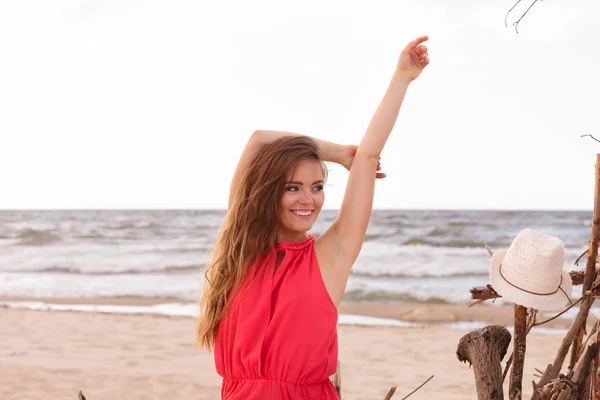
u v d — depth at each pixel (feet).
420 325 42.34
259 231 7.28
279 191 7.26
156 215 207.00
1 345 33.76
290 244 7.30
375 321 44.62
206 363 29.71
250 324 7.14
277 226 7.32
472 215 174.50
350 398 24.38
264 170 7.29
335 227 7.60
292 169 7.25
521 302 7.34
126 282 70.18
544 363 29.60
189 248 111.14
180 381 26.22
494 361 7.36
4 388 24.86
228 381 7.52
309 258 7.27
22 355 31.09
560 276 7.52
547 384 7.01
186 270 80.48
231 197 7.71
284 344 7.02
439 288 62.44
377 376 27.91
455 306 50.29
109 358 30.63
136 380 26.32
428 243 112.16
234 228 7.41
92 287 66.28
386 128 7.73
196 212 215.72
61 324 40.83
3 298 58.85
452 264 82.94
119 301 55.88
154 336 36.68
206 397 24.03
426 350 33.42
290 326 7.03
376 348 34.09
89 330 38.60
